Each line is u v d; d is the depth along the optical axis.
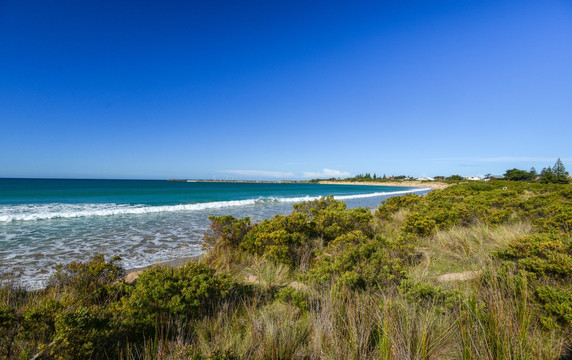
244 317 3.85
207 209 22.92
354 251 5.26
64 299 3.22
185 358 2.57
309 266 6.23
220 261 6.71
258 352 2.88
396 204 14.72
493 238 7.34
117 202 27.31
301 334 3.19
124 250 9.03
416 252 6.44
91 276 4.49
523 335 2.57
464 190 22.59
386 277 4.46
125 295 4.21
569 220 7.33
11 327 2.59
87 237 10.90
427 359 2.66
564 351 2.60
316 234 8.16
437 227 8.28
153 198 33.38
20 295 4.38
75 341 2.55
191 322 3.54
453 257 6.32
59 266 4.75
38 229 12.37
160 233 12.06
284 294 4.16
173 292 3.74
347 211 9.48
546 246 4.74
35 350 2.51
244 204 28.77
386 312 3.05
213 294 3.98
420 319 3.10
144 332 3.16
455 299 3.49
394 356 2.46
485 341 2.48
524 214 10.34
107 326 2.90
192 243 10.22
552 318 3.06
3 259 7.64
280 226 7.55
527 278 4.02
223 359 2.55
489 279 4.20
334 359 2.60
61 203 24.50
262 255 6.78
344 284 4.18
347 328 3.02
